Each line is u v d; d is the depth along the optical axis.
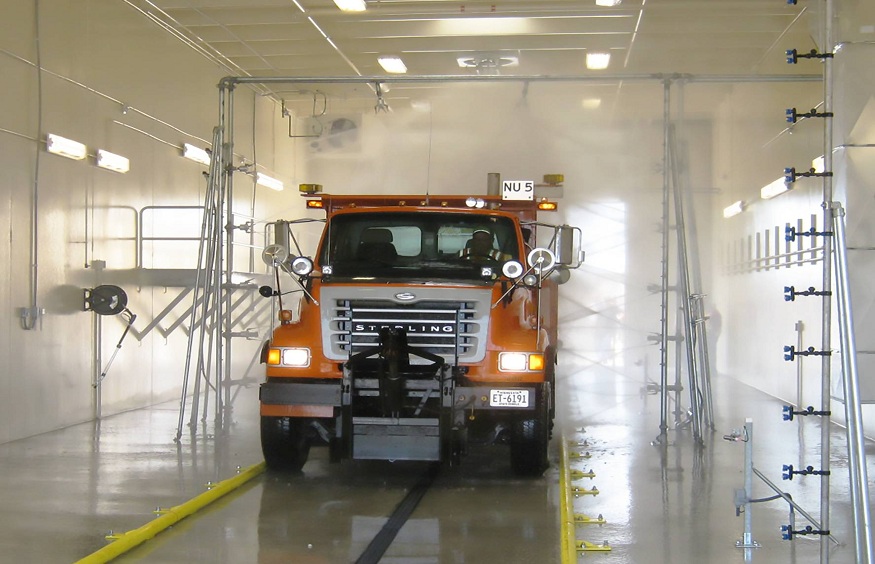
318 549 5.96
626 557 5.79
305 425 8.45
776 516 6.91
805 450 9.78
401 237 8.72
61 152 10.71
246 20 13.18
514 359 7.81
